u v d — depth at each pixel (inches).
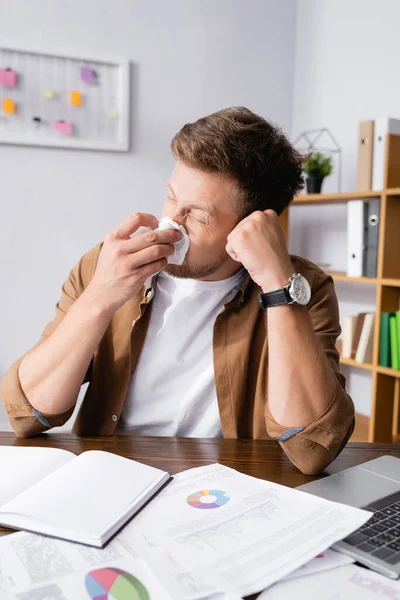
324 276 46.9
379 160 91.0
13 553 22.0
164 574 20.8
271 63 118.1
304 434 32.9
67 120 99.3
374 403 90.4
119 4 102.2
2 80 93.3
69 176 101.3
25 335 101.2
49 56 97.0
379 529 25.1
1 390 39.7
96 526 23.7
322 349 36.0
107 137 102.7
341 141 109.4
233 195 38.5
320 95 114.0
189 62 109.6
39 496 26.2
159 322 45.1
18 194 98.0
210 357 45.3
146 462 33.1
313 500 27.3
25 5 95.0
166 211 40.1
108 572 20.9
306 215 120.9
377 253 90.7
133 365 44.5
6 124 95.0
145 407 45.6
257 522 24.9
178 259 39.4
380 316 89.0
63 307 46.6
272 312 35.7
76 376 38.4
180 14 107.7
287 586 20.8
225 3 111.6
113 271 37.3
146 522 25.0
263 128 39.9
